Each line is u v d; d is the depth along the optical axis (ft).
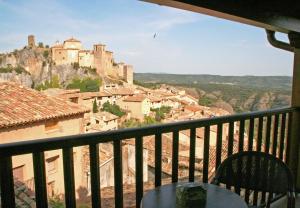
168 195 5.17
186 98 173.88
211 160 18.75
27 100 37.50
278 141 10.09
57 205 25.12
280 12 7.61
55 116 36.09
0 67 174.60
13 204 4.60
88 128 71.00
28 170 29.86
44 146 4.78
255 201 8.71
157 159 6.42
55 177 31.76
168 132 6.50
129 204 13.43
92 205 5.54
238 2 6.59
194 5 5.98
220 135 7.66
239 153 6.81
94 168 5.44
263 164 6.57
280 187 6.27
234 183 6.72
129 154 31.71
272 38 10.23
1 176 4.45
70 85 175.73
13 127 31.63
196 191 4.69
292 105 10.38
